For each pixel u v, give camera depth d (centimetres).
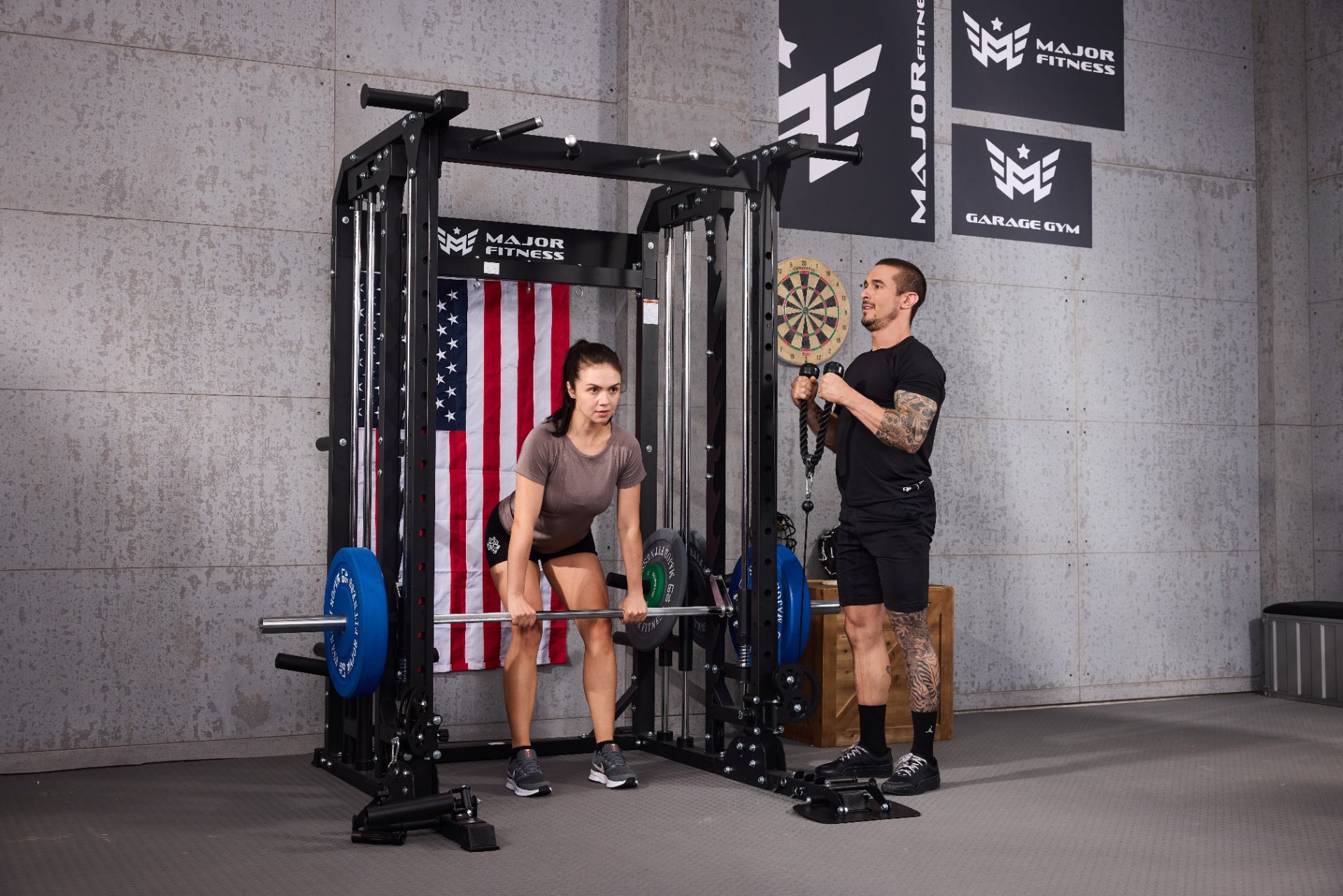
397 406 373
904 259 584
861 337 573
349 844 332
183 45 462
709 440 460
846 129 577
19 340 438
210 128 465
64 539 441
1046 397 615
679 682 527
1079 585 620
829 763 423
